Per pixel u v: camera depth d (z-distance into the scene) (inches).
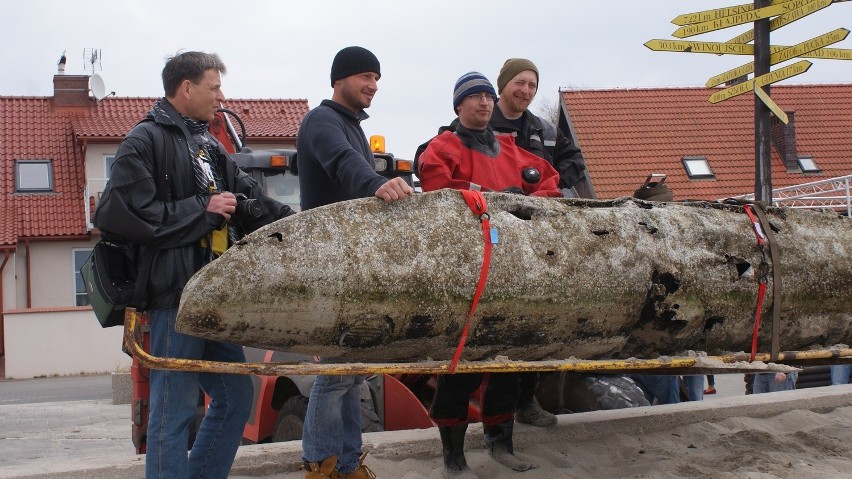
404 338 157.8
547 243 169.3
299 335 150.3
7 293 920.9
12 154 997.2
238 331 145.6
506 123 229.8
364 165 163.0
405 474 191.6
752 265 190.5
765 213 202.2
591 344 177.3
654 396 289.4
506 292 161.5
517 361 165.5
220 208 154.6
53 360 757.3
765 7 293.0
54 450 347.6
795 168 952.9
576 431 227.1
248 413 167.2
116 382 537.0
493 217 167.2
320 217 152.5
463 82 197.6
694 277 182.4
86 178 954.1
